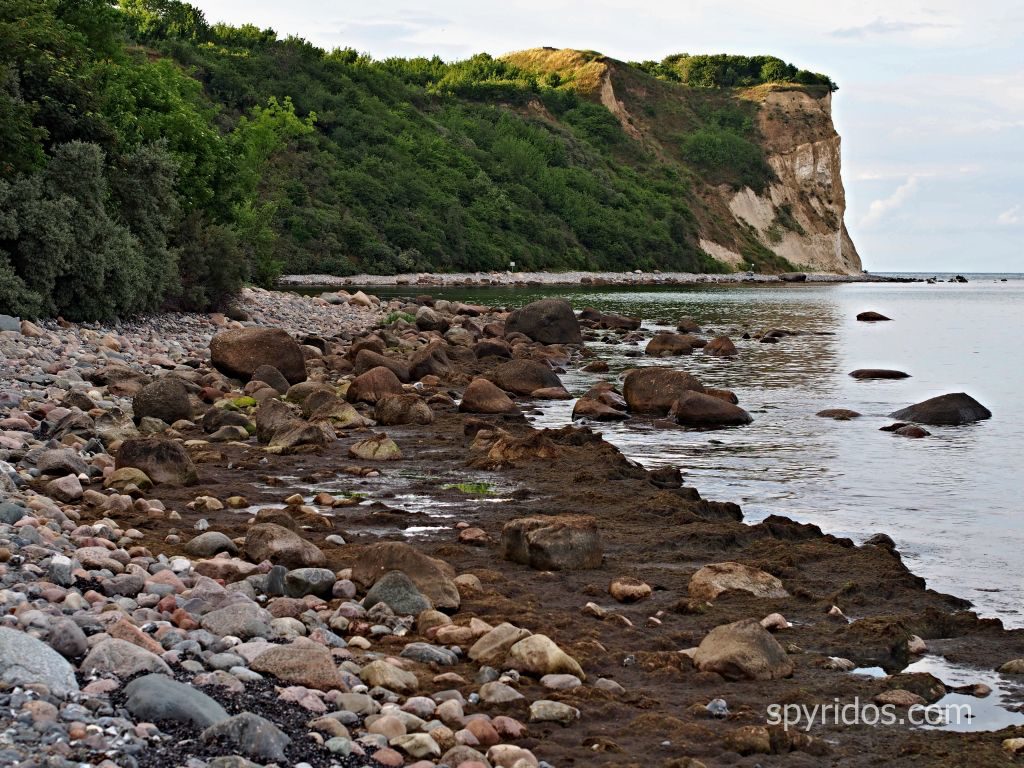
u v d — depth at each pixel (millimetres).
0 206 28141
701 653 8359
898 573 11312
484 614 9320
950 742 7023
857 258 170125
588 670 8141
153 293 34594
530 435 17328
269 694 6738
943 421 23078
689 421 22641
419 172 105750
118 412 18516
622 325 49438
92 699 5953
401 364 27500
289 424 17891
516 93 144500
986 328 55969
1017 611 10562
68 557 9000
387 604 9062
